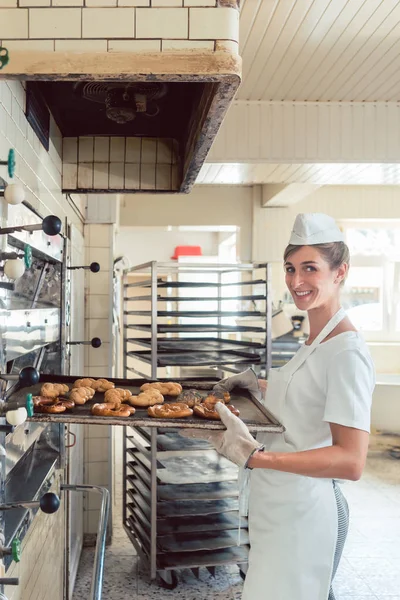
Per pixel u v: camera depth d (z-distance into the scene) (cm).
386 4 233
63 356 209
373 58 287
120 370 721
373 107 354
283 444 158
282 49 276
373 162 354
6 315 116
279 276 634
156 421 127
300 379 157
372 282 671
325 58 287
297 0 229
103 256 345
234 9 91
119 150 241
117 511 396
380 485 455
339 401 142
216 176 403
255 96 344
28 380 103
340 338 152
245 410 155
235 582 297
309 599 150
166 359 311
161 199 627
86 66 90
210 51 90
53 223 102
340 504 157
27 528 133
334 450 137
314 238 151
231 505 305
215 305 775
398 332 673
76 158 240
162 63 90
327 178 410
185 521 306
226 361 302
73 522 278
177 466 318
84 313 342
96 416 125
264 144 351
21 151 149
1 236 109
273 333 627
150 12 90
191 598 278
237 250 652
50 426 196
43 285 188
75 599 273
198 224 631
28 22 89
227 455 132
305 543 150
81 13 89
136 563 316
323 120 353
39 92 174
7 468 123
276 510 155
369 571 307
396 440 564
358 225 667
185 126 213
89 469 344
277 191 548
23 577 143
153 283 298
